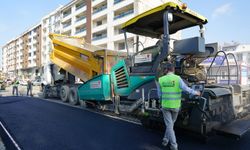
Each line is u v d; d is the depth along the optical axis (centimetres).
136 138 552
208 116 479
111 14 3766
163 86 465
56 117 819
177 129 580
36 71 7450
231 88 550
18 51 9325
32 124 705
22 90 2512
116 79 768
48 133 602
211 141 523
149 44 767
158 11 583
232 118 548
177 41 562
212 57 603
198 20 648
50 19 6209
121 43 3681
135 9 3291
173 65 509
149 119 614
